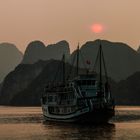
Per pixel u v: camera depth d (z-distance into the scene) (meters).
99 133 126.56
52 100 172.38
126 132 130.88
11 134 126.44
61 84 172.25
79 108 152.25
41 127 151.25
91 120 151.50
